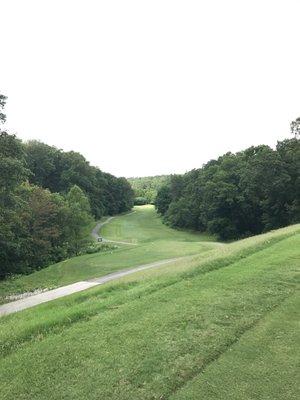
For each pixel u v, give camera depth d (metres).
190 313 8.48
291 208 55.94
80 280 27.08
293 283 10.65
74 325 8.28
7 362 6.77
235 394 5.60
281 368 6.24
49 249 46.66
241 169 70.25
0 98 29.23
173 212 92.69
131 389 5.78
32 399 5.61
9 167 28.53
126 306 9.23
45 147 94.75
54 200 52.91
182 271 12.69
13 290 27.09
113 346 7.06
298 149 57.69
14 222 37.50
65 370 6.33
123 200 129.88
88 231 70.06
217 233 70.19
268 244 16.95
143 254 34.97
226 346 7.02
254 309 8.72
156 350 6.85
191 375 6.12
